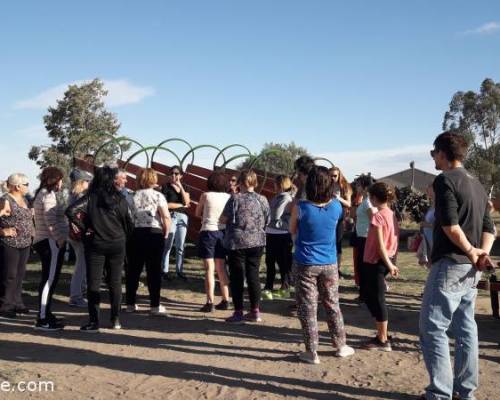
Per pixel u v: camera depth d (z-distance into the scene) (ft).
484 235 13.34
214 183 24.32
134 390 14.23
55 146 136.67
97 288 20.35
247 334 20.39
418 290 31.14
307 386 14.71
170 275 33.99
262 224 22.18
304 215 16.60
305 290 16.81
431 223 24.04
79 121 134.82
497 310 23.68
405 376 15.64
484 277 29.81
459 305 13.30
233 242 21.77
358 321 22.99
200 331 20.79
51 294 20.67
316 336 16.87
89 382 14.78
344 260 48.34
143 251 23.11
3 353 17.49
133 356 17.31
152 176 23.21
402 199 76.43
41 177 20.83
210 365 16.46
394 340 19.81
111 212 20.13
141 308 24.99
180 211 32.71
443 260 12.78
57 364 16.35
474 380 13.24
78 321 22.34
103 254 20.36
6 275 22.82
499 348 19.03
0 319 22.35
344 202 24.14
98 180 20.24
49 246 20.54
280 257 27.94
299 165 22.33
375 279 18.11
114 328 20.85
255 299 22.26
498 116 192.13
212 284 24.35
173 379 15.14
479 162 189.37
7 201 22.82
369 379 15.33
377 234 17.61
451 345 18.63
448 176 12.83
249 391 14.26
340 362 16.96
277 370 16.07
